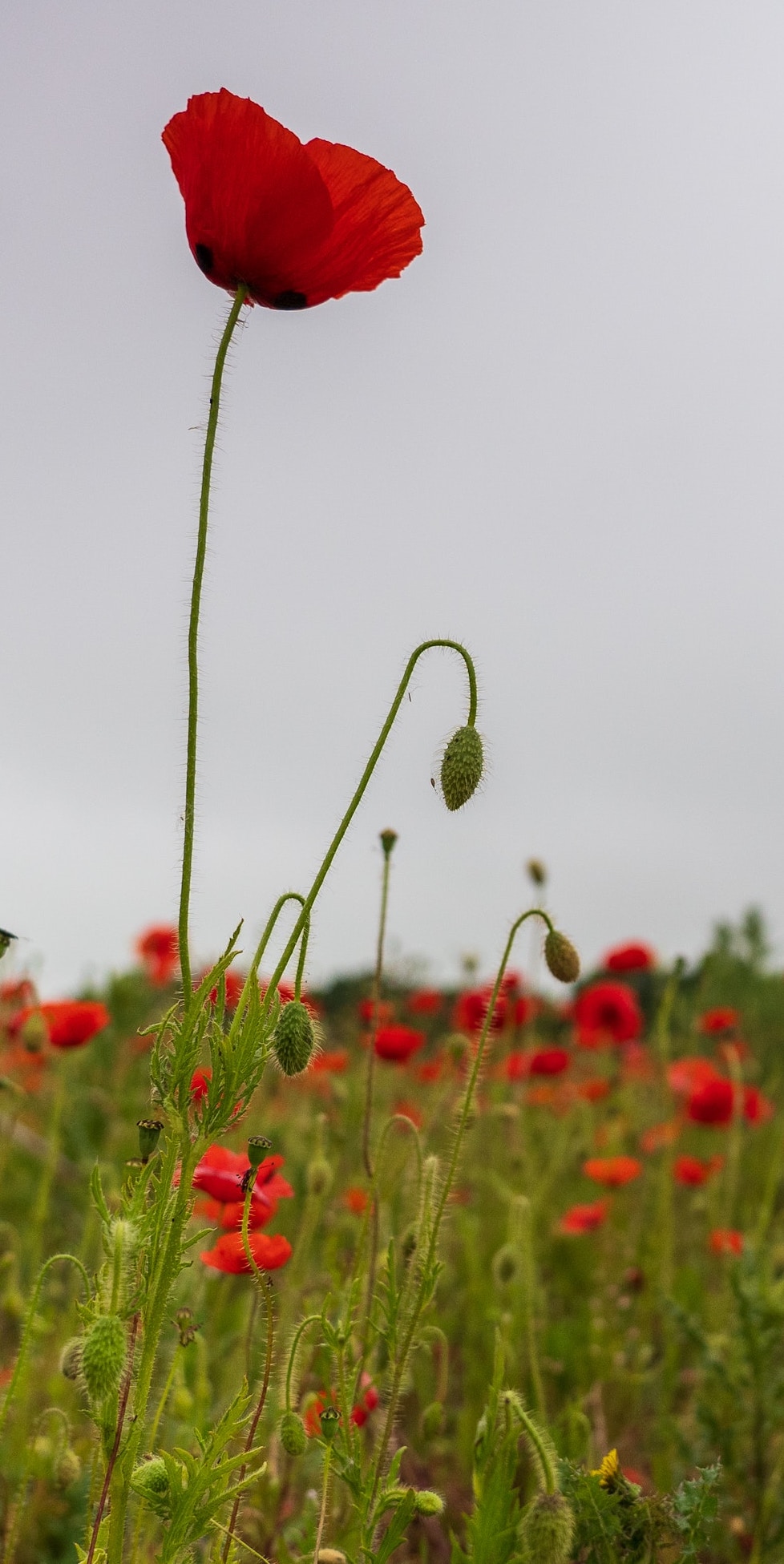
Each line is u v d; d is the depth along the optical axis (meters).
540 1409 0.89
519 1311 1.05
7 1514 0.89
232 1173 0.80
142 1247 0.67
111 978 1.94
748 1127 1.79
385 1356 0.90
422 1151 0.81
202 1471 0.68
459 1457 0.99
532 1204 1.27
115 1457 0.67
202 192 0.69
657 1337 1.28
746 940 2.82
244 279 0.71
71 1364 0.71
